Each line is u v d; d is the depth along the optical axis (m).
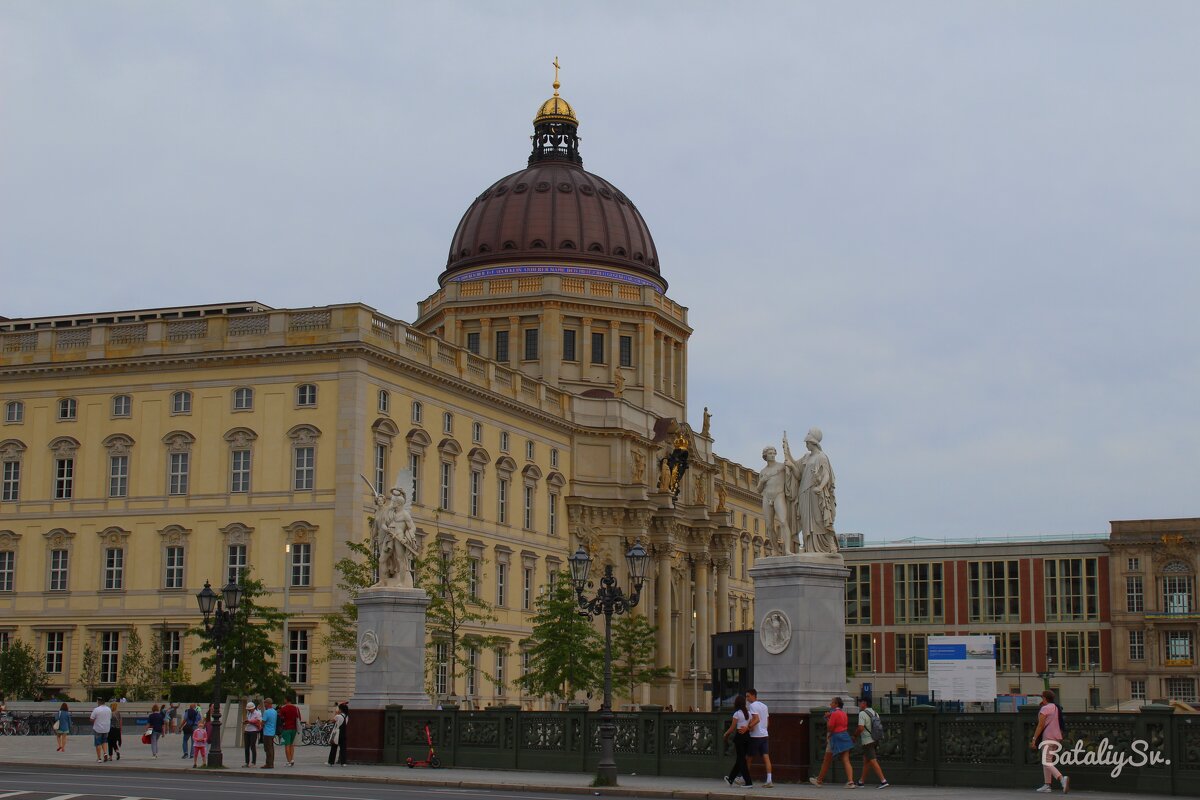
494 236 144.62
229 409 96.31
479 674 107.94
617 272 144.12
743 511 162.25
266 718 55.50
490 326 140.88
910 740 44.19
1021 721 42.69
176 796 38.50
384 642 57.75
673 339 150.62
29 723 82.19
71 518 98.50
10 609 98.94
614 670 111.06
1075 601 160.75
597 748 51.38
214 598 58.97
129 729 84.06
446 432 105.75
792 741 44.88
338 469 93.31
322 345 94.44
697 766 48.75
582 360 140.38
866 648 169.12
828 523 46.97
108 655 96.56
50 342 100.44
